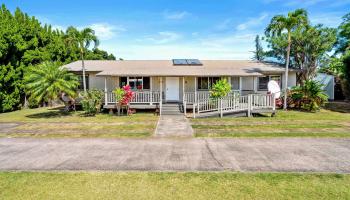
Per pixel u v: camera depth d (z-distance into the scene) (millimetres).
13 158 7973
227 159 7793
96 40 19781
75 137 10945
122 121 14969
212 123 14094
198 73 18734
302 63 25219
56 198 5230
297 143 9727
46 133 11805
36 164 7367
